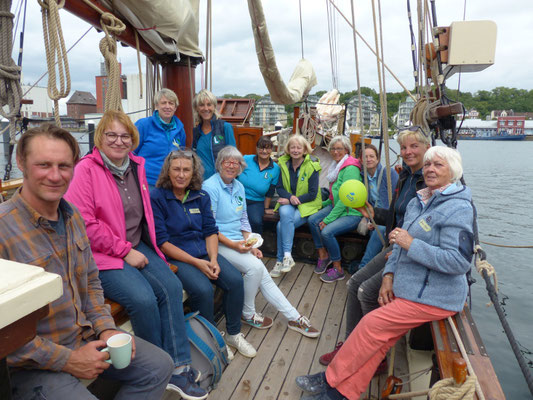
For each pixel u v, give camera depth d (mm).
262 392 2088
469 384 1282
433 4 3012
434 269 1649
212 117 3492
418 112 2990
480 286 8258
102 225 1908
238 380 2182
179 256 2279
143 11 2477
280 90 4859
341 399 1859
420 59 3033
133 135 1975
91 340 1493
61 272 1337
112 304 1838
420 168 2309
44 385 1263
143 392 1544
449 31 2893
